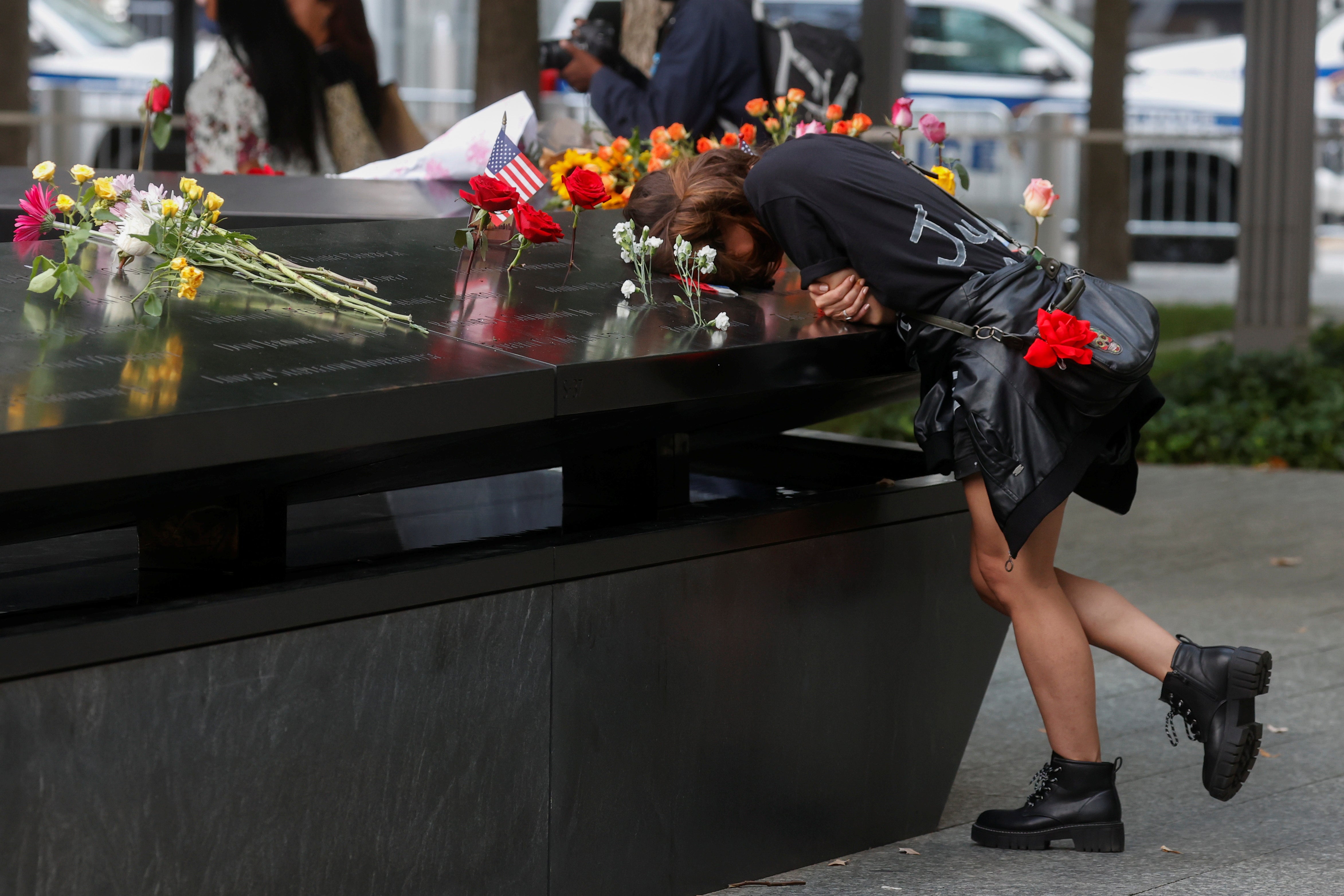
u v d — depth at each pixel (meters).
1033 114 28.92
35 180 5.68
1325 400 13.82
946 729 5.43
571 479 4.84
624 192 6.82
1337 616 8.45
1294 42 14.55
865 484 5.83
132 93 19.66
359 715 3.79
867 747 5.14
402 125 12.16
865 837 5.19
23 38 18.56
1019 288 4.70
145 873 3.46
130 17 28.88
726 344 4.37
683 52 9.09
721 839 4.73
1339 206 28.64
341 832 3.79
